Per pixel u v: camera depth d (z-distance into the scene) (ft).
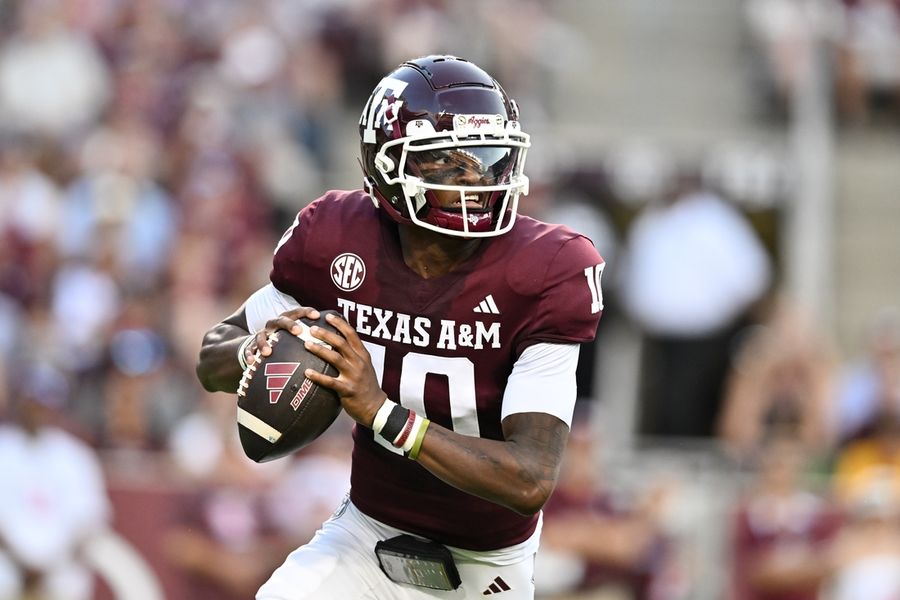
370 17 117.91
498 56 116.37
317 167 112.78
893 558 70.38
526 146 37.81
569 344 37.70
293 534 70.13
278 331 36.91
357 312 38.75
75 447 71.82
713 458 76.23
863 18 120.67
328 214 39.63
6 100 110.93
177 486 70.69
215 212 98.07
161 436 79.77
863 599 70.33
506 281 37.52
